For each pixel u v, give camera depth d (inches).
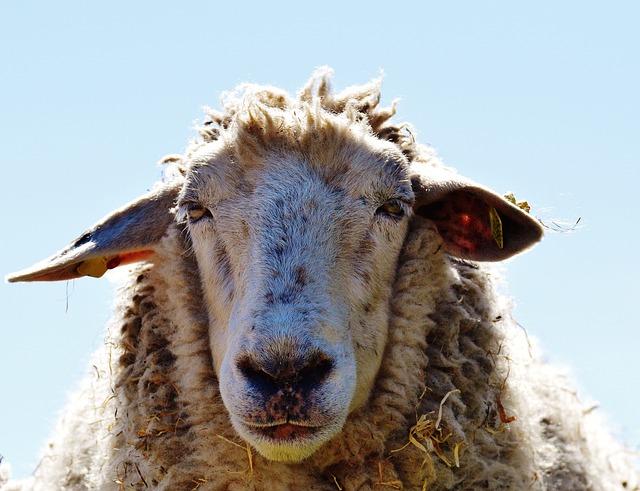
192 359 267.1
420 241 270.5
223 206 262.4
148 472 267.1
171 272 272.5
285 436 235.1
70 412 306.2
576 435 309.3
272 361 231.8
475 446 269.0
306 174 261.0
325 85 292.2
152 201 281.3
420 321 268.7
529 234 267.9
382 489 259.4
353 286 257.0
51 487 296.0
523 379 290.7
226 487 261.1
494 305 284.5
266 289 243.6
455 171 295.6
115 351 284.7
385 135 287.7
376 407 263.7
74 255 270.2
